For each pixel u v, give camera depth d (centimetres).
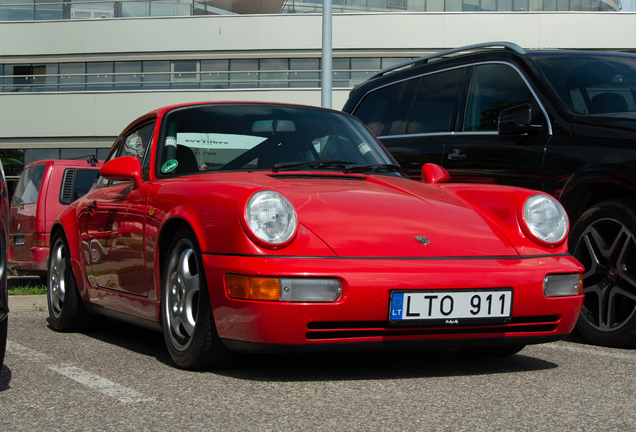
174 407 230
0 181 243
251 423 211
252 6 2559
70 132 2470
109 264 364
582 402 240
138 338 395
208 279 267
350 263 255
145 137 381
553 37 2450
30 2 2616
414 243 271
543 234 292
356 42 2497
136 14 2580
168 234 307
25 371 292
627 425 212
